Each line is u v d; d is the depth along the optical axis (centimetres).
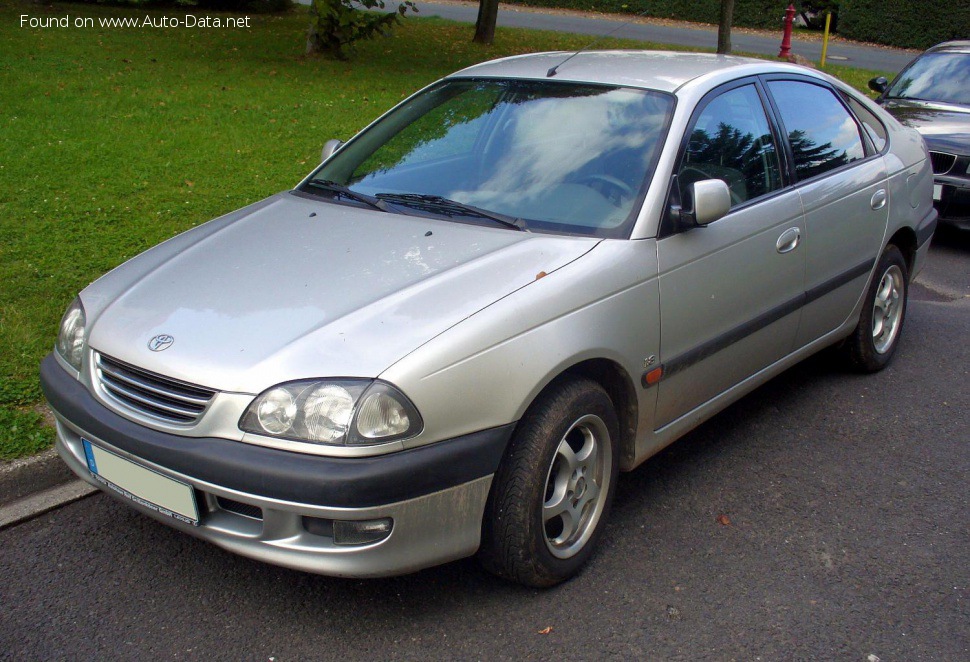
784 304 402
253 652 278
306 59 1385
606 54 435
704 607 302
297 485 251
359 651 278
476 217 342
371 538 261
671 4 2944
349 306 285
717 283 357
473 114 400
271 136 900
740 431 438
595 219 333
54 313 484
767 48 2316
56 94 1004
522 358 280
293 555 260
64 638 282
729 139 382
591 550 322
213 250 341
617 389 328
